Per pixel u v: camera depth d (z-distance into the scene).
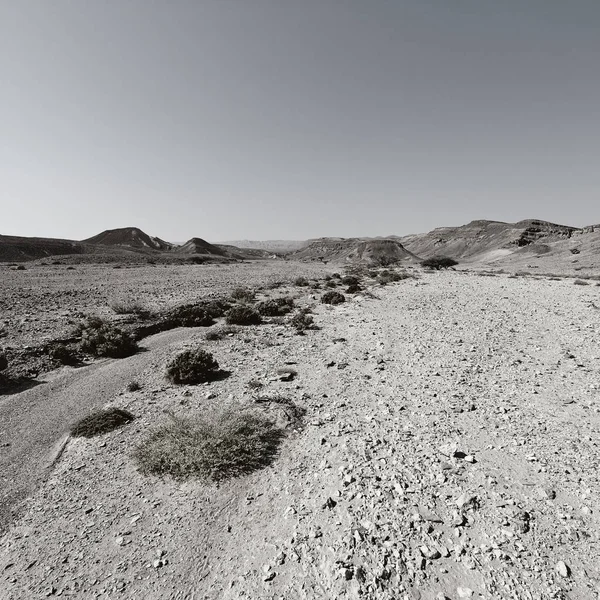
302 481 6.85
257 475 7.14
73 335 16.58
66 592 4.88
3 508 6.59
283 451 7.91
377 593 4.51
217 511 6.26
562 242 140.38
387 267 82.44
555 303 26.77
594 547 5.07
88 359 14.96
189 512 6.25
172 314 21.62
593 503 5.94
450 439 8.08
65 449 8.51
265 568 5.00
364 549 5.14
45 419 9.97
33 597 4.83
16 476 7.54
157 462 7.44
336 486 6.59
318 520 5.81
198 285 37.66
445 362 13.68
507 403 9.98
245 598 4.63
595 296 29.62
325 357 14.65
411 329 19.38
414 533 5.41
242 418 8.53
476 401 10.12
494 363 13.51
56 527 6.05
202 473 7.16
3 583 5.05
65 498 6.75
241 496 6.60
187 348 16.28
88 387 12.09
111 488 6.97
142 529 5.92
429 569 4.83
